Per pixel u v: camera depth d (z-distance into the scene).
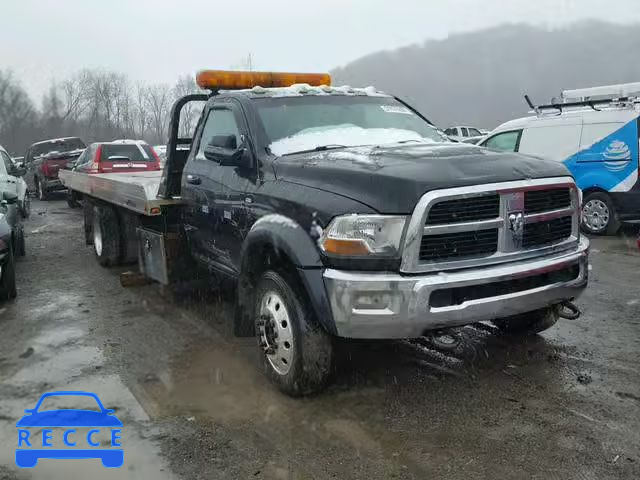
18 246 8.62
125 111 61.00
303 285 3.62
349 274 3.28
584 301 5.81
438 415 3.55
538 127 10.14
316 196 3.56
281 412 3.65
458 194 3.29
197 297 6.22
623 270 7.04
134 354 4.70
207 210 4.92
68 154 17.30
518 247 3.54
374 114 5.01
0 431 3.52
